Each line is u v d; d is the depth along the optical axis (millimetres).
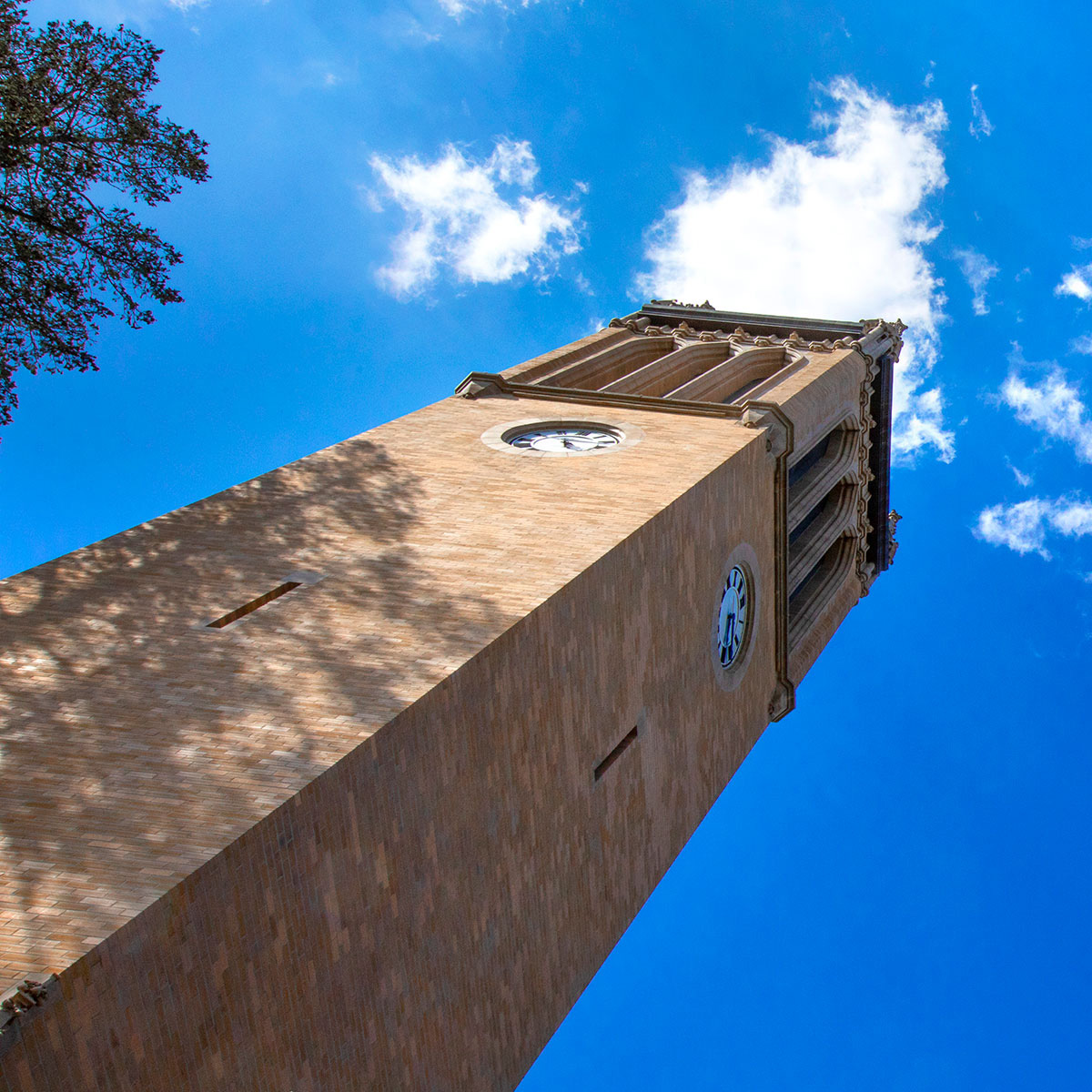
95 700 15617
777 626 33281
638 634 23109
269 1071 13164
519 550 21125
